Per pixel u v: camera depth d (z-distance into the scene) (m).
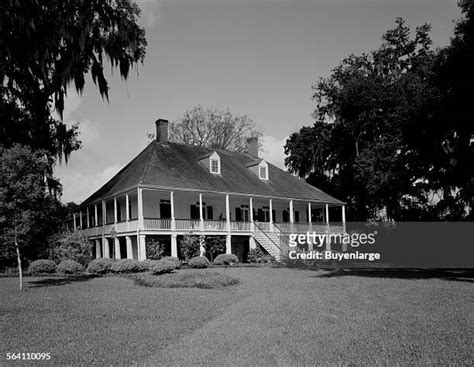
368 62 39.69
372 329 9.12
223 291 16.59
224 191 32.91
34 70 26.27
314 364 6.84
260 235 33.50
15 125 27.67
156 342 8.49
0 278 22.52
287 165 50.72
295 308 12.09
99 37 27.25
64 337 8.98
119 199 34.72
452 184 24.92
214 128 55.47
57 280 21.20
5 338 8.93
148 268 25.11
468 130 22.61
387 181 27.27
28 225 17.09
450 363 6.68
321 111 42.78
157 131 37.03
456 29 21.72
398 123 26.34
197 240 29.80
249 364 6.92
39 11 24.25
